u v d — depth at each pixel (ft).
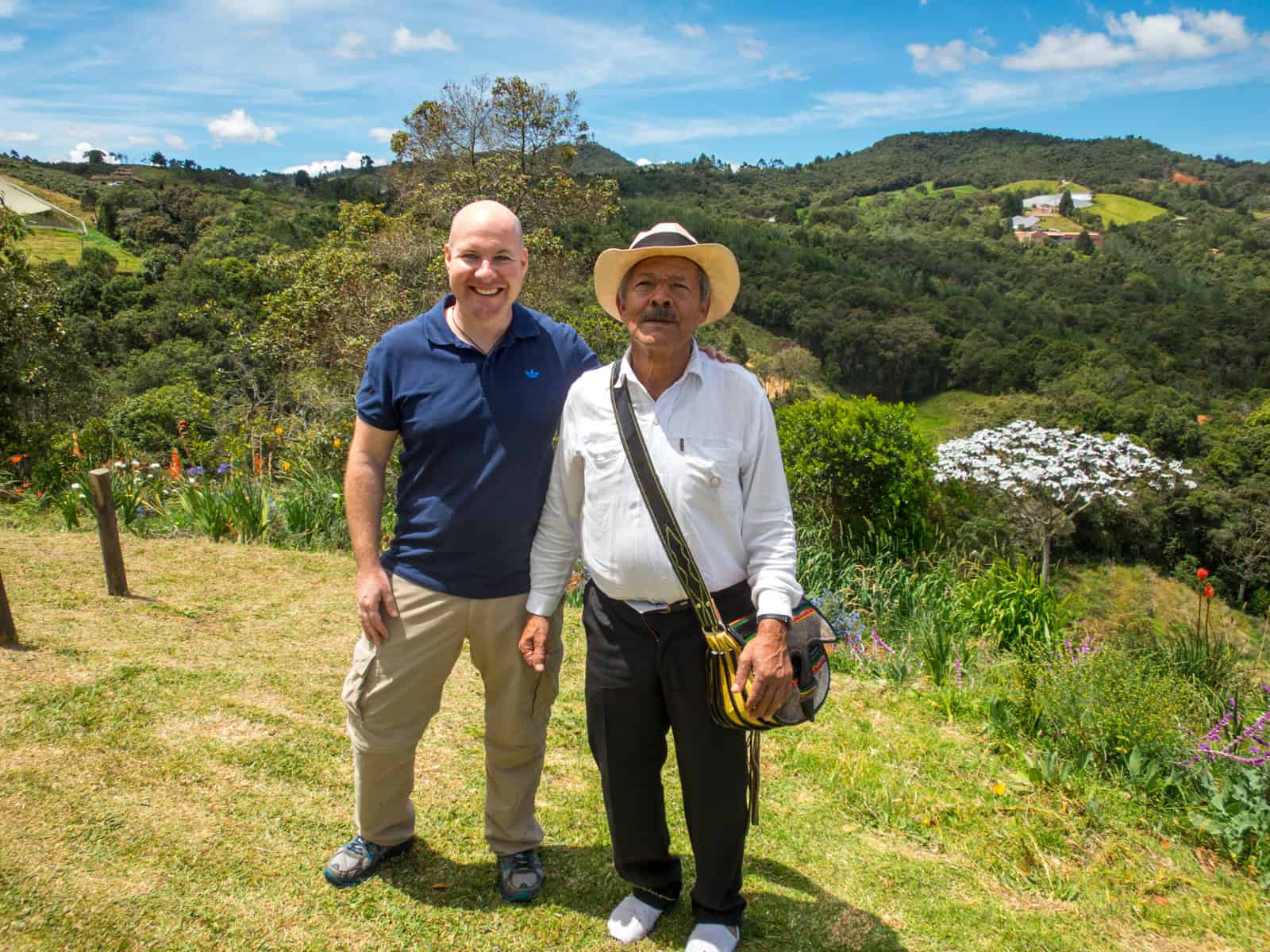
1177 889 8.00
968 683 13.16
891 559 21.22
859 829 8.70
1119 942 7.11
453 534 6.14
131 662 10.66
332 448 26.89
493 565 6.23
